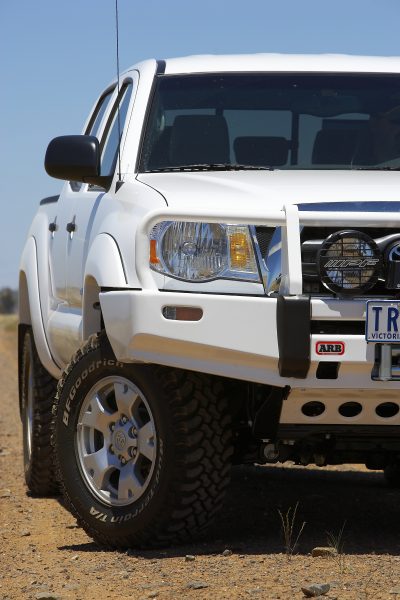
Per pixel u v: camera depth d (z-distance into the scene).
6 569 6.74
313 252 6.52
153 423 6.83
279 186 6.96
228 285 6.62
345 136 8.06
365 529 7.75
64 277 8.83
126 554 6.89
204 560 6.55
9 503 9.39
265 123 8.12
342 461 7.49
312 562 6.40
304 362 6.36
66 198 9.33
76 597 5.91
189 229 6.70
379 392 6.52
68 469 7.31
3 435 14.79
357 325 6.50
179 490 6.74
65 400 7.38
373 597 5.56
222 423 6.80
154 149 7.96
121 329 6.74
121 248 7.05
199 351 6.54
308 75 8.48
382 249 6.52
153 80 8.39
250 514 8.38
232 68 8.52
